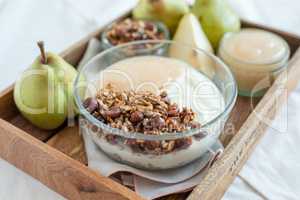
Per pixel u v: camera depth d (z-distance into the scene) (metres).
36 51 0.63
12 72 0.59
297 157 0.46
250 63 0.50
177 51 0.51
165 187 0.40
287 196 0.42
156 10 0.59
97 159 0.42
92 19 0.70
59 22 0.69
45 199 0.41
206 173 0.40
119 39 0.56
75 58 0.54
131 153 0.39
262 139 0.48
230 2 0.73
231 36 0.54
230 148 0.39
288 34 0.57
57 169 0.38
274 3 0.74
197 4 0.58
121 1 0.75
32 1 0.72
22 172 0.43
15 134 0.41
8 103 0.47
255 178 0.43
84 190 0.37
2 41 0.64
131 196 0.34
